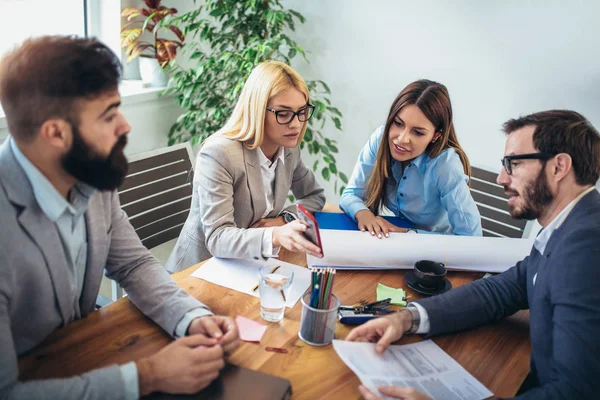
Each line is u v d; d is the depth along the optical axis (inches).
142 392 35.4
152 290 46.6
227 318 43.1
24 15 93.5
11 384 33.7
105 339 42.1
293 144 64.7
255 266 55.8
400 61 107.0
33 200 37.8
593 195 42.9
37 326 41.0
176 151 82.4
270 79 61.1
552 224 44.2
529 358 44.8
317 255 52.7
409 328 45.6
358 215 68.1
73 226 43.0
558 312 39.2
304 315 43.0
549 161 43.0
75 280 44.2
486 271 58.8
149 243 80.6
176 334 42.9
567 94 91.0
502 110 98.5
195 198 67.1
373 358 41.8
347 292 52.6
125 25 108.3
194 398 35.7
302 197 79.7
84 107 35.0
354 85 114.3
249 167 65.1
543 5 89.2
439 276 53.4
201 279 52.5
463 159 70.7
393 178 73.9
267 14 100.7
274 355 41.8
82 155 36.4
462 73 100.9
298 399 37.4
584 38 86.9
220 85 112.8
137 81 112.7
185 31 101.7
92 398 34.0
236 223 67.1
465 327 47.7
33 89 33.8
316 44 116.4
